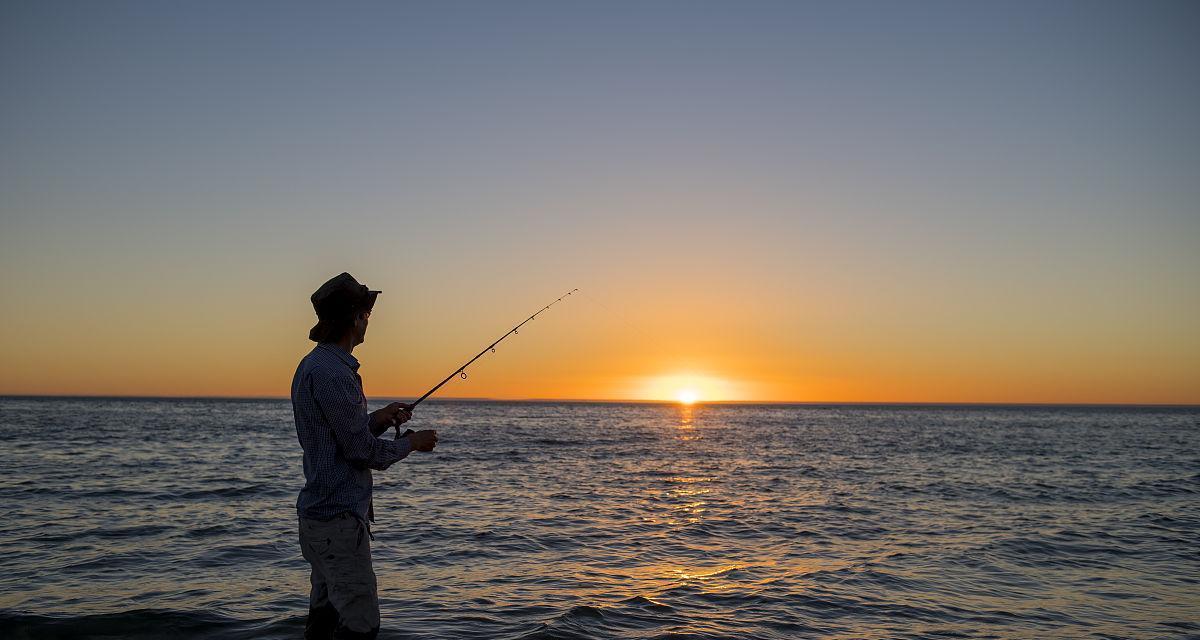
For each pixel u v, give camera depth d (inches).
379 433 154.3
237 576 287.3
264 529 394.9
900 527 439.5
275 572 294.8
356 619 139.2
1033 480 751.1
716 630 220.7
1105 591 286.0
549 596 261.0
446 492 585.9
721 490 637.3
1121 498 598.5
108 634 209.2
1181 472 858.8
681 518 467.5
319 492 137.9
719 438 1715.1
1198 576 314.2
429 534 390.6
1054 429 2502.5
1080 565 334.0
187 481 633.0
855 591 276.8
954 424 3073.3
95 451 991.6
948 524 452.4
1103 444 1533.0
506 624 223.6
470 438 1569.9
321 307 143.2
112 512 450.6
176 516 437.7
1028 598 273.4
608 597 259.8
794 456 1111.0
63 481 618.5
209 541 359.6
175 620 219.8
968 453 1211.9
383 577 291.4
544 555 340.8
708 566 320.2
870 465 943.7
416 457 979.3
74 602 244.2
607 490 623.8
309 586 271.6
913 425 2903.5
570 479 716.7
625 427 2439.7
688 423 3021.7
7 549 334.6
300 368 140.9
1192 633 231.8
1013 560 342.3
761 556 345.1
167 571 294.5
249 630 214.1
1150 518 482.9
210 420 2423.7
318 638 147.4
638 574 302.0
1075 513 506.9
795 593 271.1
